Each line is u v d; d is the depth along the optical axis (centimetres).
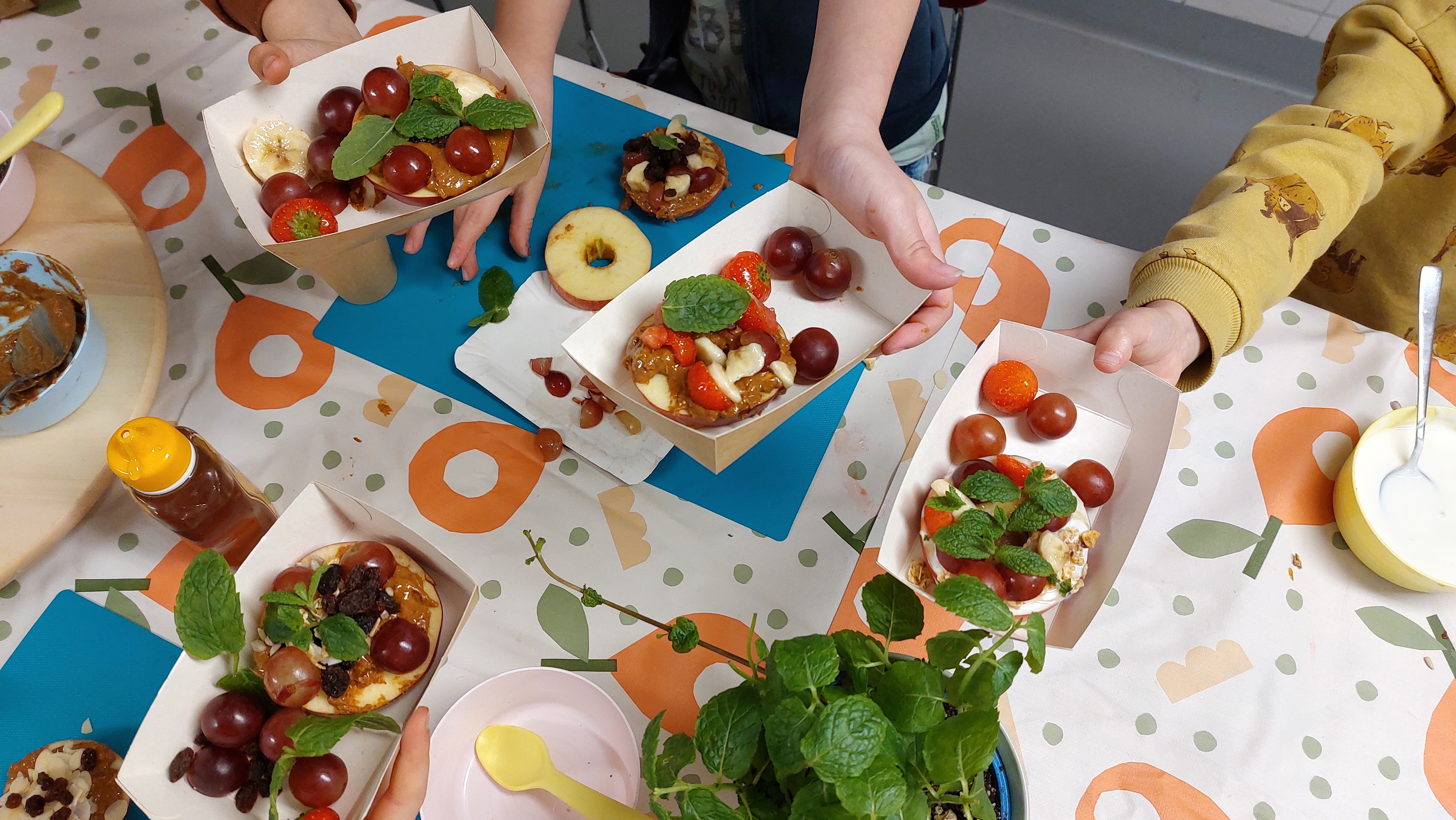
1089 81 331
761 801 79
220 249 148
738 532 126
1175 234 137
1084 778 110
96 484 121
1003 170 310
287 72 125
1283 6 311
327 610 96
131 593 119
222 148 127
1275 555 124
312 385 137
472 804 103
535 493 129
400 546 106
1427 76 144
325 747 81
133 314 133
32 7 171
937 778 69
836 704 65
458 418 134
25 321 121
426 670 101
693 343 117
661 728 102
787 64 187
